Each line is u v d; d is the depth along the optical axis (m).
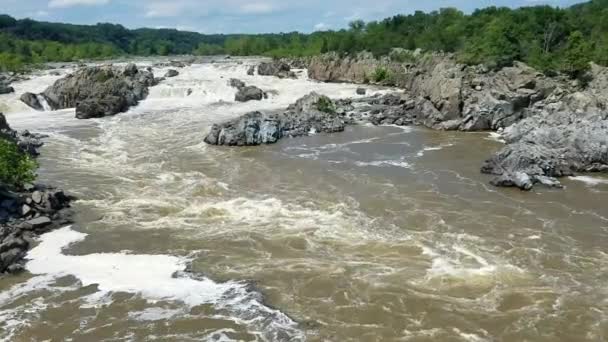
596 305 27.38
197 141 64.19
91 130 70.81
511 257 32.78
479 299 27.95
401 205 41.75
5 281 29.95
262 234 36.12
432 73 82.88
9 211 37.66
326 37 171.00
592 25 103.75
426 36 134.25
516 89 70.00
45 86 102.62
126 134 68.50
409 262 32.06
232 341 24.53
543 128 55.94
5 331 25.36
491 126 69.75
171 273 30.81
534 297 28.12
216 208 40.94
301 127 69.06
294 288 29.09
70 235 36.00
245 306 27.36
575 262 32.16
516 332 25.16
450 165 53.22
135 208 41.09
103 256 32.91
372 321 26.08
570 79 72.44
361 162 54.62
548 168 48.75
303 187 46.31
